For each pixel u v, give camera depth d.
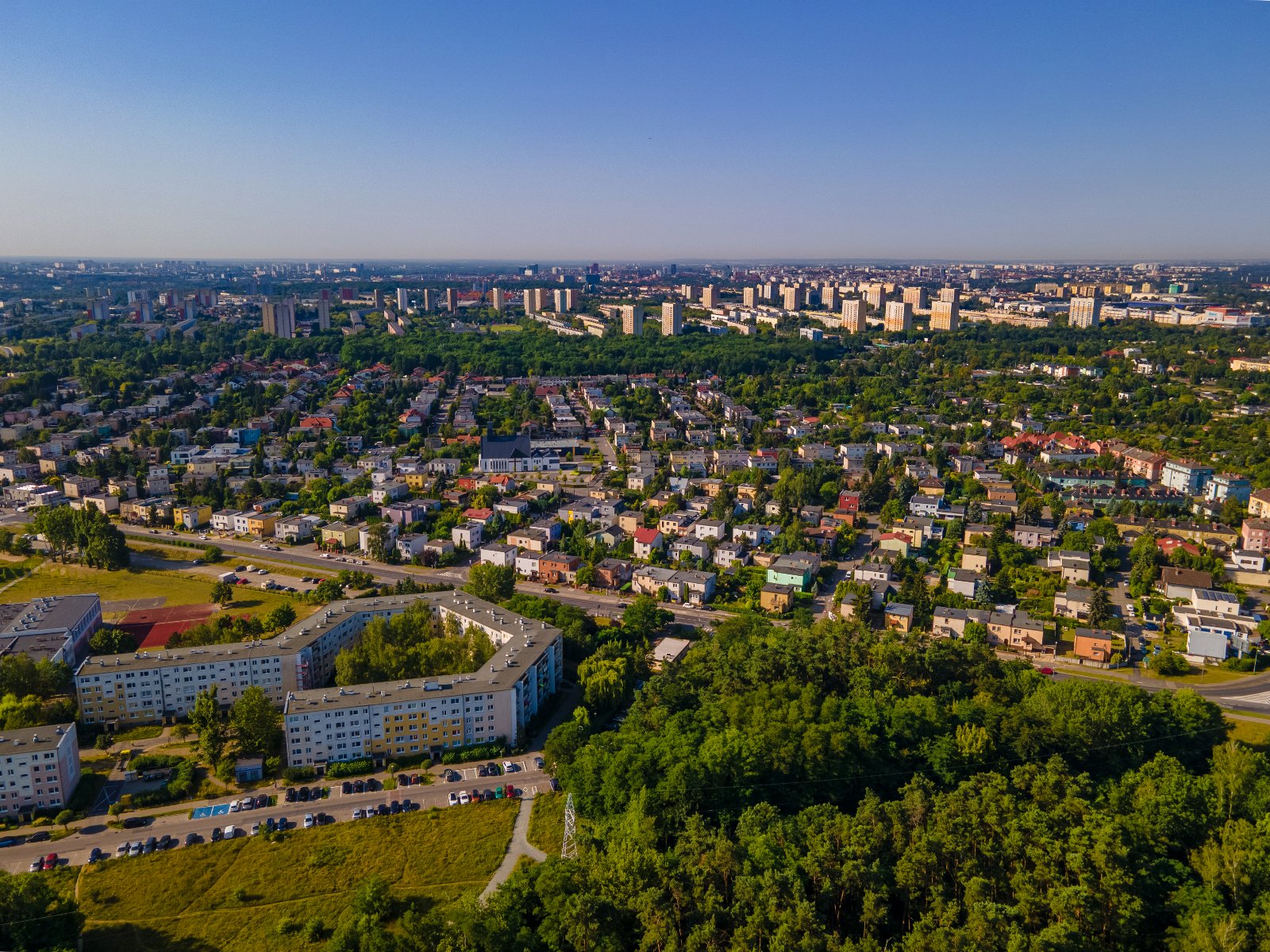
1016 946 194.75
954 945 198.88
